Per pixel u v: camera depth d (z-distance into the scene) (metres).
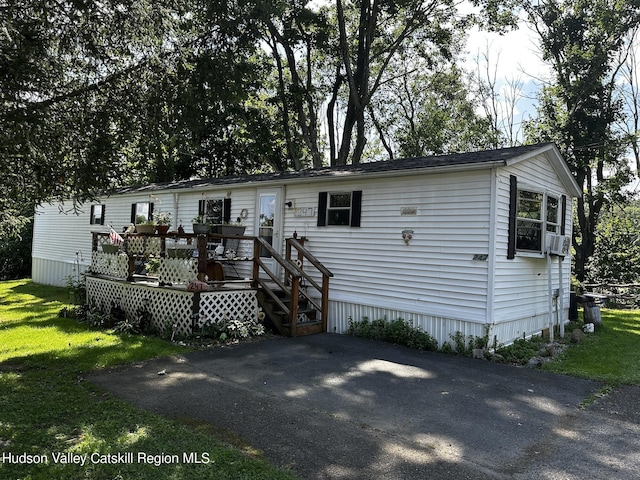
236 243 11.06
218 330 7.74
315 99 24.55
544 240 8.70
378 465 3.32
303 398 4.81
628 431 4.14
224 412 4.31
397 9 18.81
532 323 8.58
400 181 8.16
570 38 20.19
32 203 6.70
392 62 23.98
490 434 3.99
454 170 7.27
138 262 11.19
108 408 4.29
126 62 6.32
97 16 5.60
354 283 8.80
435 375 5.87
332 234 9.25
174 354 6.61
